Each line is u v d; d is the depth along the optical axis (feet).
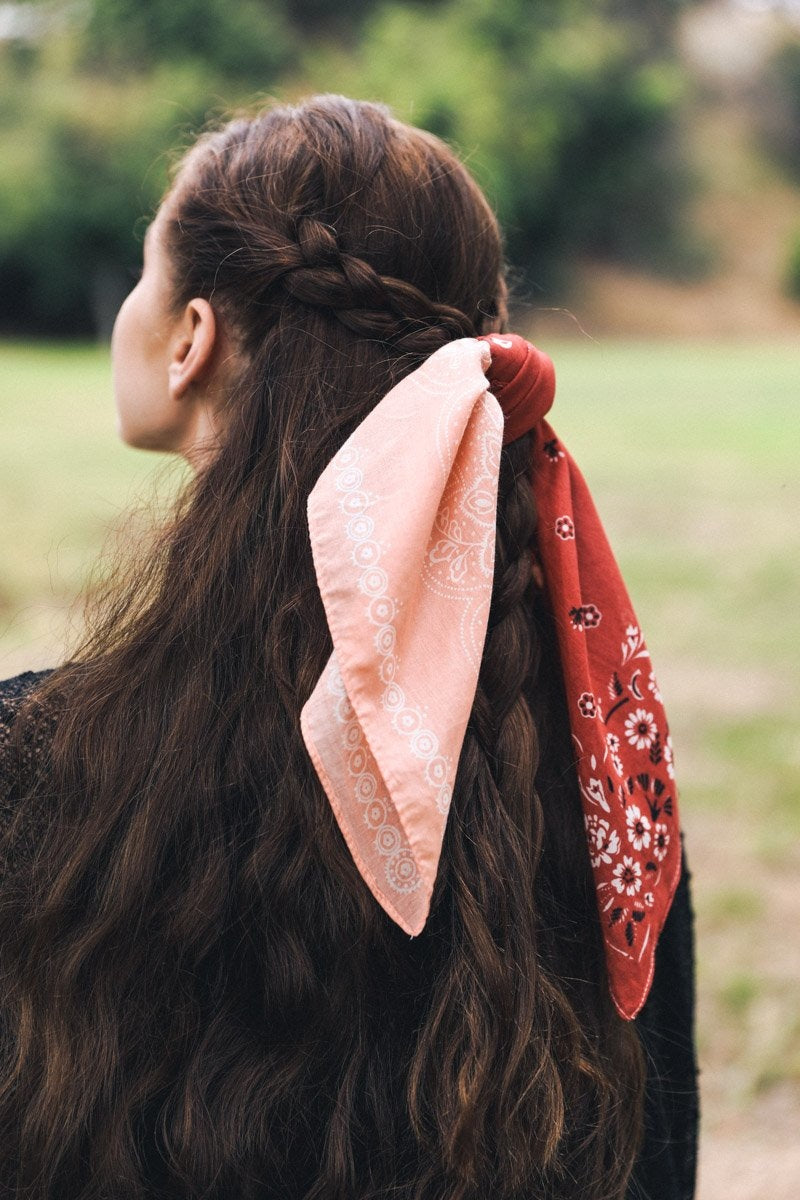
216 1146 2.78
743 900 11.43
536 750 3.03
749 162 141.90
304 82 110.83
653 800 3.25
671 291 125.49
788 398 57.11
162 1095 2.87
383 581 2.58
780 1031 9.32
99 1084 2.81
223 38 110.42
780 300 125.80
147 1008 2.86
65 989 2.84
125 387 3.49
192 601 2.96
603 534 3.27
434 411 2.73
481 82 111.34
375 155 3.16
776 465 37.65
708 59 148.15
